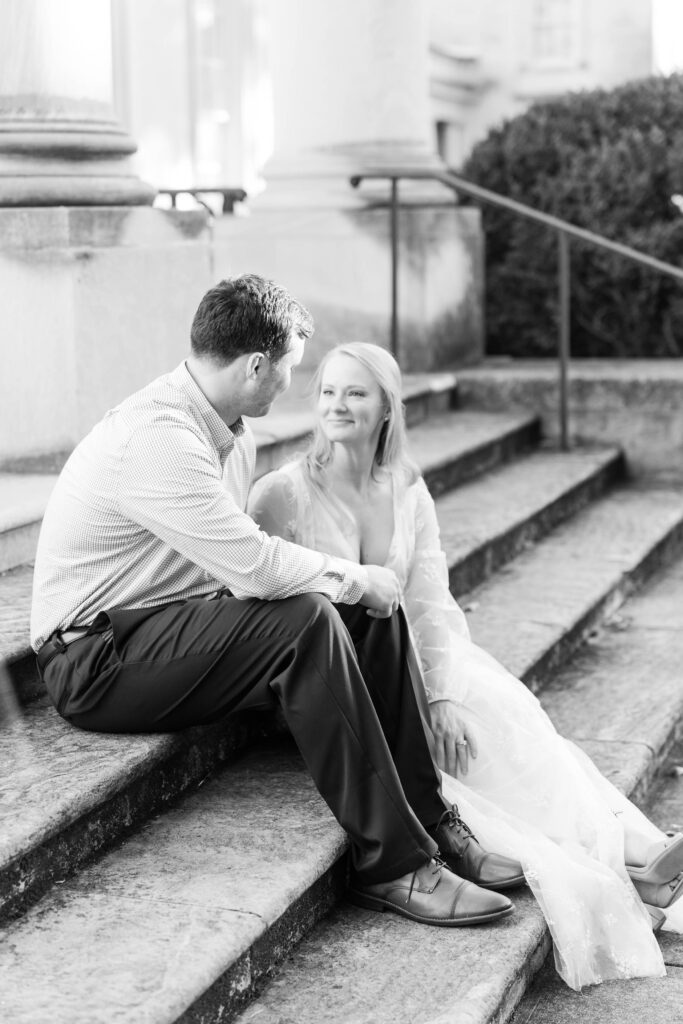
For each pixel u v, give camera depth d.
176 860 3.04
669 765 4.50
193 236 5.00
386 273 7.60
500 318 8.84
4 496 4.29
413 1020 2.71
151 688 3.15
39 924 2.75
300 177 7.67
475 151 8.84
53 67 4.60
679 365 8.11
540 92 10.38
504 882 3.26
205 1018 2.62
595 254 8.44
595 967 3.18
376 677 3.27
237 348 3.12
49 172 4.58
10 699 3.39
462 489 6.52
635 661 5.12
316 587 3.10
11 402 4.61
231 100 9.34
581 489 6.89
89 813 3.03
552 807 3.45
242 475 3.42
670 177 8.41
